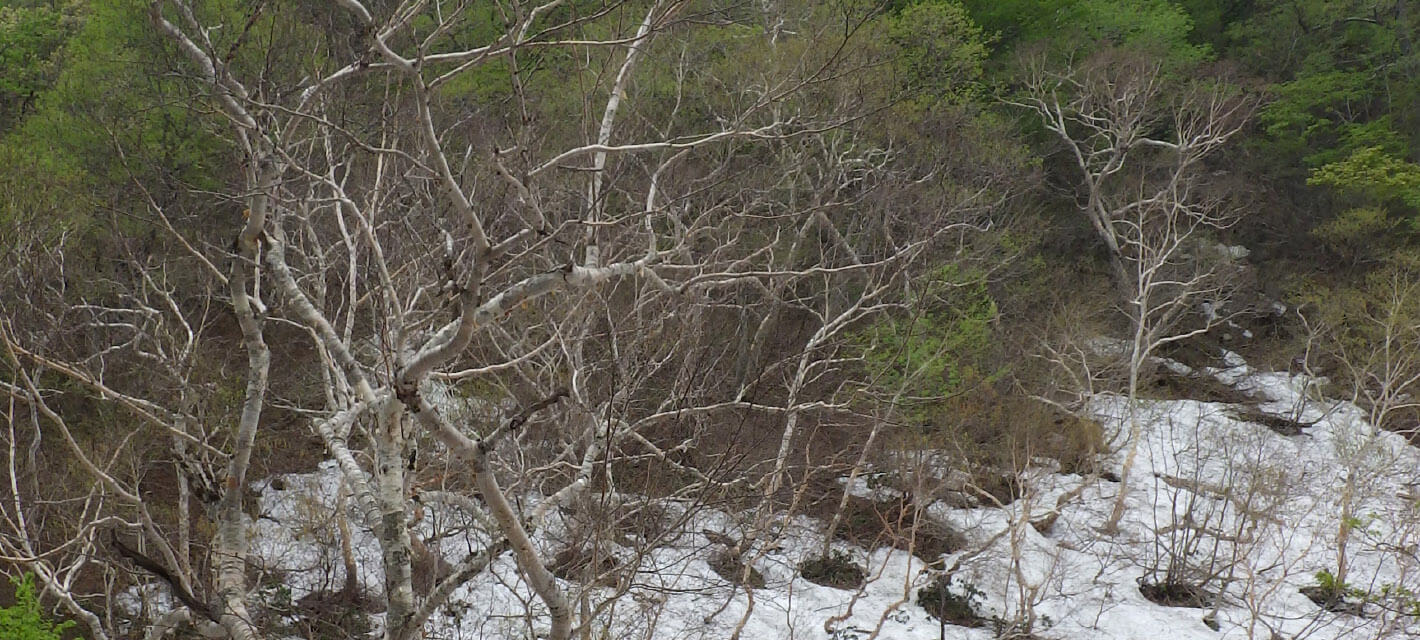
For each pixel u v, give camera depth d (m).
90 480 13.70
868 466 19.53
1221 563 20.27
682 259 13.03
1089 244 31.88
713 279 9.02
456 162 11.95
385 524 8.28
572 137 14.14
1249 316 32.84
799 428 19.41
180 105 9.48
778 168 17.80
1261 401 29.05
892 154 20.06
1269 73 34.34
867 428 19.94
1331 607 18.98
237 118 8.32
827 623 16.47
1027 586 17.50
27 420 14.56
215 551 9.87
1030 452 20.30
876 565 19.27
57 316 13.06
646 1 13.79
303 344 18.42
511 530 7.96
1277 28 35.12
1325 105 34.53
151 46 9.38
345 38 9.62
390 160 11.25
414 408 7.23
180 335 15.21
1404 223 31.30
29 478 13.27
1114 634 17.70
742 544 13.95
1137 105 30.28
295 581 14.76
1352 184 29.86
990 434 21.45
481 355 14.05
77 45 16.70
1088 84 28.61
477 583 15.08
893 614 17.67
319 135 11.65
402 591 8.23
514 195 11.63
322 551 14.73
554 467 11.71
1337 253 31.91
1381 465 22.77
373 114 10.83
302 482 16.72
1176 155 30.38
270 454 15.93
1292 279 31.06
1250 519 21.14
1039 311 26.52
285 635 13.30
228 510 8.83
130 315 15.20
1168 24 31.84
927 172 20.28
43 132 15.83
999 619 17.75
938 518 20.48
